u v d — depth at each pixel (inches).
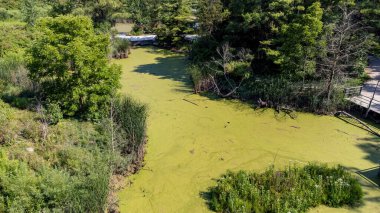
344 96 730.2
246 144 608.1
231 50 891.4
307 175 476.4
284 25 729.6
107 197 424.8
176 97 834.8
